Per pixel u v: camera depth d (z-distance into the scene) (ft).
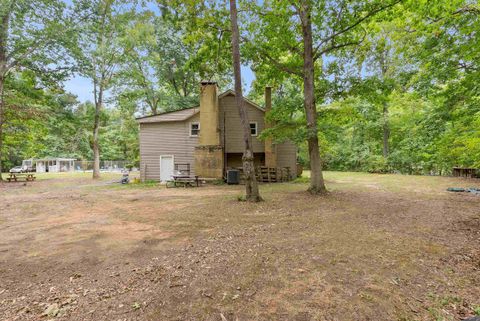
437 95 32.35
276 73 40.98
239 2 33.27
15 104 59.36
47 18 54.39
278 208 24.59
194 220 20.33
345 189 38.19
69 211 24.64
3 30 52.37
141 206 26.99
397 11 30.35
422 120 41.29
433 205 24.59
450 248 13.15
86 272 11.13
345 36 34.58
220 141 55.42
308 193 34.17
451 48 28.19
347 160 91.91
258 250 13.23
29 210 25.30
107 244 14.78
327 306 8.15
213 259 12.19
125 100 77.97
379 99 34.73
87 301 8.75
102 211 24.48
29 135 71.20
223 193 37.32
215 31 34.55
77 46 59.26
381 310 7.94
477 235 15.16
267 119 42.09
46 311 8.14
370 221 19.01
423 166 69.15
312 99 33.63
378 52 42.78
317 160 34.22
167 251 13.51
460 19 26.50
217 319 7.58
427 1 26.30
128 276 10.63
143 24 64.90
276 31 35.09
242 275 10.40
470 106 30.42
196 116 56.49
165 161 57.62
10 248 14.24
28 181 63.36
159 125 58.08
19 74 64.64
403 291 9.06
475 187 37.58
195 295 8.95
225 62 39.19
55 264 12.02
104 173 102.22
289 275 10.33
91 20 60.49
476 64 28.35
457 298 8.59
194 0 29.45
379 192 34.63
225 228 17.83
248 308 8.11
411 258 11.94
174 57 79.30
